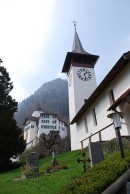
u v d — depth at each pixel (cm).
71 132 3641
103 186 495
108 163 679
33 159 1513
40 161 2598
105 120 2267
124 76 1941
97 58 4284
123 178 509
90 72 4150
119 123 823
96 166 686
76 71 4094
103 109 2327
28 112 14188
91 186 482
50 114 8762
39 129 8381
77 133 3281
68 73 4453
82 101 3822
